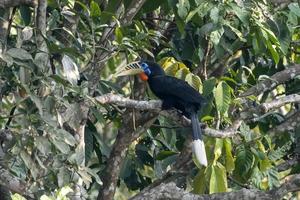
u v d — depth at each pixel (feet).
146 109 37.78
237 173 40.37
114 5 40.34
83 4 38.70
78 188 37.52
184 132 42.86
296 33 46.70
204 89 38.68
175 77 39.34
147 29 43.16
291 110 47.03
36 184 34.04
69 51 34.78
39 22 35.35
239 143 40.98
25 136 32.30
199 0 38.34
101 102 34.96
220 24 37.70
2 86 36.40
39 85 33.78
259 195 33.96
